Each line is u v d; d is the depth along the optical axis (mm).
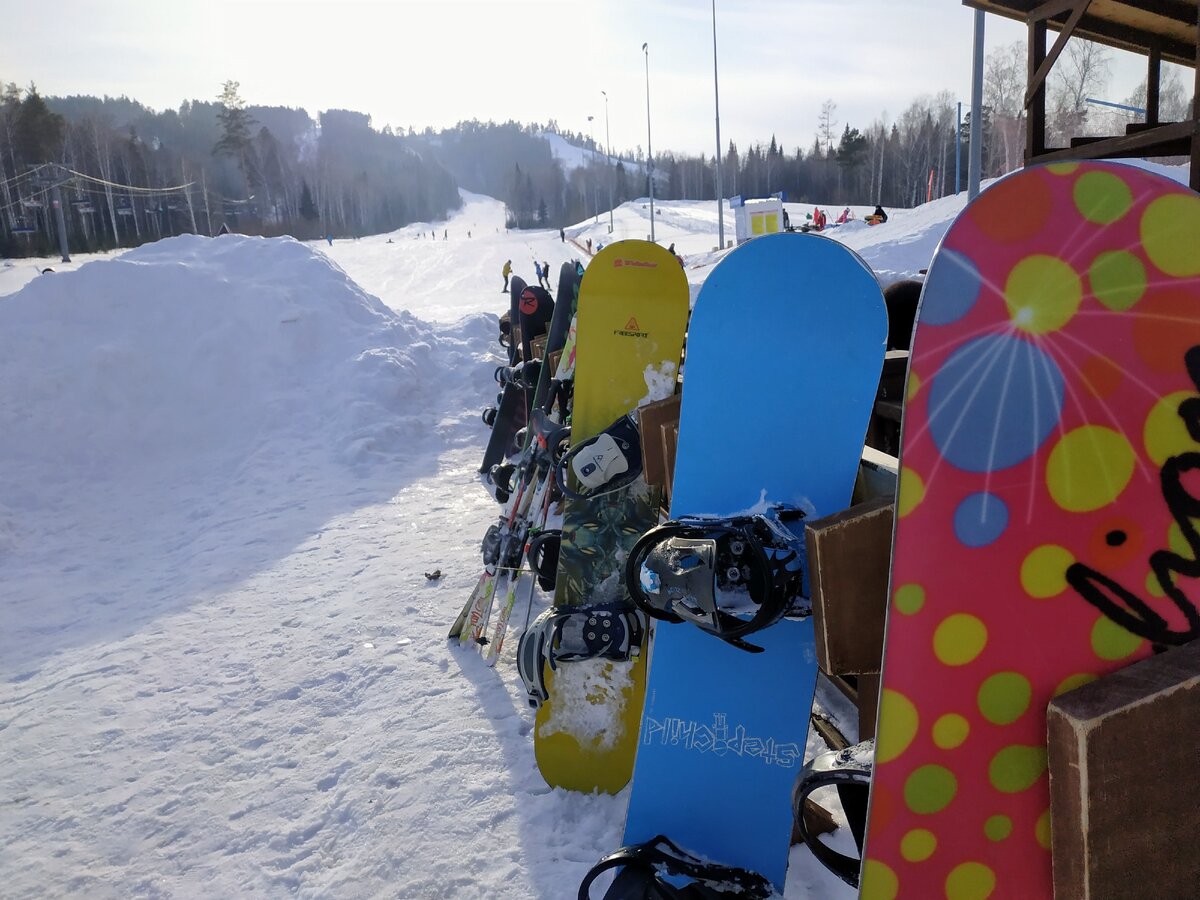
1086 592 1076
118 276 7316
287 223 87438
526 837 2043
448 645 3137
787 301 1716
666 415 2266
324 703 2781
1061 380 1074
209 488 5707
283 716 2723
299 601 3656
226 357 7090
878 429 2676
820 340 1672
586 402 2646
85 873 2064
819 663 1545
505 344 7945
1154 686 976
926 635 1114
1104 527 1069
